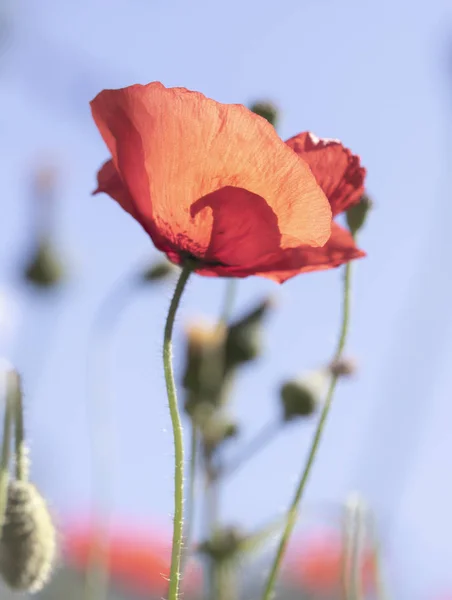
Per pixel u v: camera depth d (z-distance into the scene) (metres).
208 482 0.79
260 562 0.86
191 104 0.62
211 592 0.77
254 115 0.62
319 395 0.79
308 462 0.67
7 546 0.65
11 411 0.65
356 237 0.70
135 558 1.00
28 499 0.65
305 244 0.63
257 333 0.80
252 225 0.63
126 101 0.62
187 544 0.75
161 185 0.63
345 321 0.68
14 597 0.81
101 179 0.64
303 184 0.62
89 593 0.83
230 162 0.62
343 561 0.72
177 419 0.61
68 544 0.90
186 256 0.64
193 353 0.80
